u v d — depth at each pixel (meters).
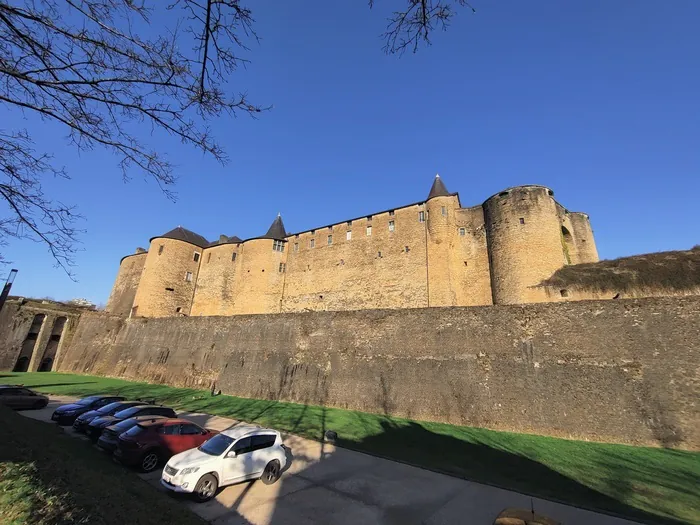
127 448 9.82
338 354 21.33
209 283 44.34
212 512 7.68
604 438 13.59
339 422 16.50
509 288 26.75
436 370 17.88
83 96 4.54
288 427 15.65
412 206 34.72
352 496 8.82
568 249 30.12
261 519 7.50
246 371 24.66
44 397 18.86
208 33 4.11
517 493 9.09
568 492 9.17
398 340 19.67
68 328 39.41
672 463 11.07
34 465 6.06
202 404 20.84
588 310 15.62
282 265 41.94
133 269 52.09
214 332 28.28
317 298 37.53
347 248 37.47
